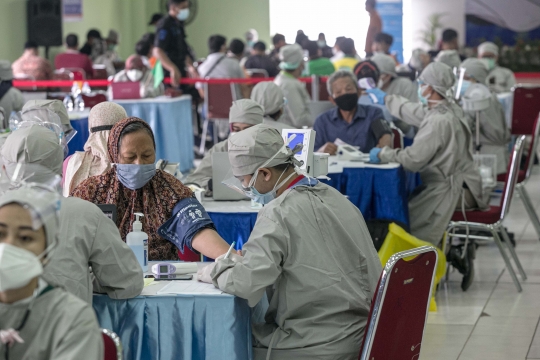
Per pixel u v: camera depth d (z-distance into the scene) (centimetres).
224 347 269
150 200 337
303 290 276
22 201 186
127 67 943
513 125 875
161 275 302
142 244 310
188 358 270
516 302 523
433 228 552
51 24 1450
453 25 1898
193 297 271
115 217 316
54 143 278
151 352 271
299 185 291
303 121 784
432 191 555
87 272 258
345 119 627
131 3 1927
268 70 1274
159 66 926
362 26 1944
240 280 269
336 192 298
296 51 800
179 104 920
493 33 1886
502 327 473
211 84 1041
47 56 1461
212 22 1977
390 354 274
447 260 557
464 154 555
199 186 489
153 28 1981
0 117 648
